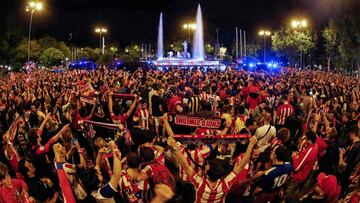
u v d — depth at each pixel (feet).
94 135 38.88
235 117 40.98
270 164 25.30
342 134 38.22
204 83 83.41
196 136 26.55
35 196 23.90
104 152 27.40
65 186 22.03
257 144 28.91
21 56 295.28
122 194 22.31
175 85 77.10
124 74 124.26
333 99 63.77
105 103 49.29
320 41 262.06
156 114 44.37
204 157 26.20
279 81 101.81
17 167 27.32
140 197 21.88
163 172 21.67
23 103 56.95
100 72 136.15
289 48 266.98
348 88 89.56
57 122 45.42
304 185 27.35
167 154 26.58
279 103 53.62
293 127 32.81
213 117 28.32
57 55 311.88
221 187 21.49
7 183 21.12
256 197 24.62
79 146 29.27
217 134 28.58
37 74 146.20
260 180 24.39
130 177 22.06
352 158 28.17
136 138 25.20
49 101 59.52
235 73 123.34
